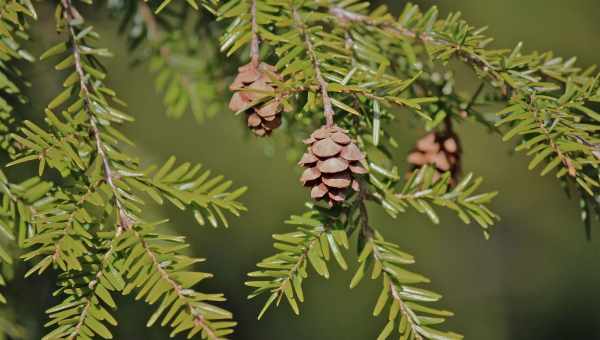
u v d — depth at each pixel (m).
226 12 0.31
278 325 1.15
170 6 0.38
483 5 0.81
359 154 0.29
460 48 0.31
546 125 0.30
